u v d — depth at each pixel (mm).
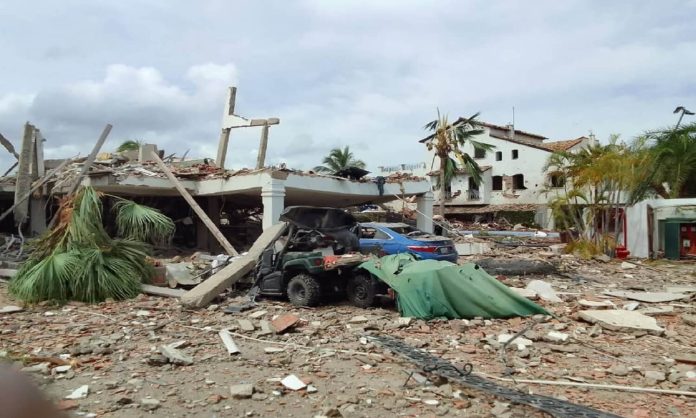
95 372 6309
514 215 43406
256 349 7480
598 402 5469
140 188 19047
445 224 32250
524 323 9109
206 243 22531
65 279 10922
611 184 22812
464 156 35125
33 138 19125
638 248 23859
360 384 5918
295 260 10852
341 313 10039
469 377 6086
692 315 9914
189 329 8727
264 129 21328
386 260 10820
